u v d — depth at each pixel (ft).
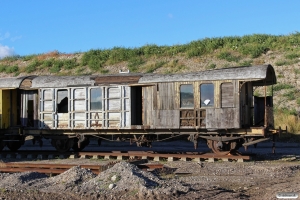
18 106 75.15
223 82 60.90
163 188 37.76
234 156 59.72
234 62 121.60
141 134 66.54
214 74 61.62
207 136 62.69
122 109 65.87
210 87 61.67
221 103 60.90
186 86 62.95
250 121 65.51
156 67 127.34
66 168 51.85
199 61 125.90
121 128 65.72
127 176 40.06
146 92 65.57
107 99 66.74
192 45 135.95
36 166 53.11
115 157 66.44
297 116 93.09
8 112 73.67
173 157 61.82
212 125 61.21
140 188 37.40
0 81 73.51
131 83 65.46
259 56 123.34
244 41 134.00
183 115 62.85
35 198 37.40
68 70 136.56
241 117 60.64
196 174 49.24
